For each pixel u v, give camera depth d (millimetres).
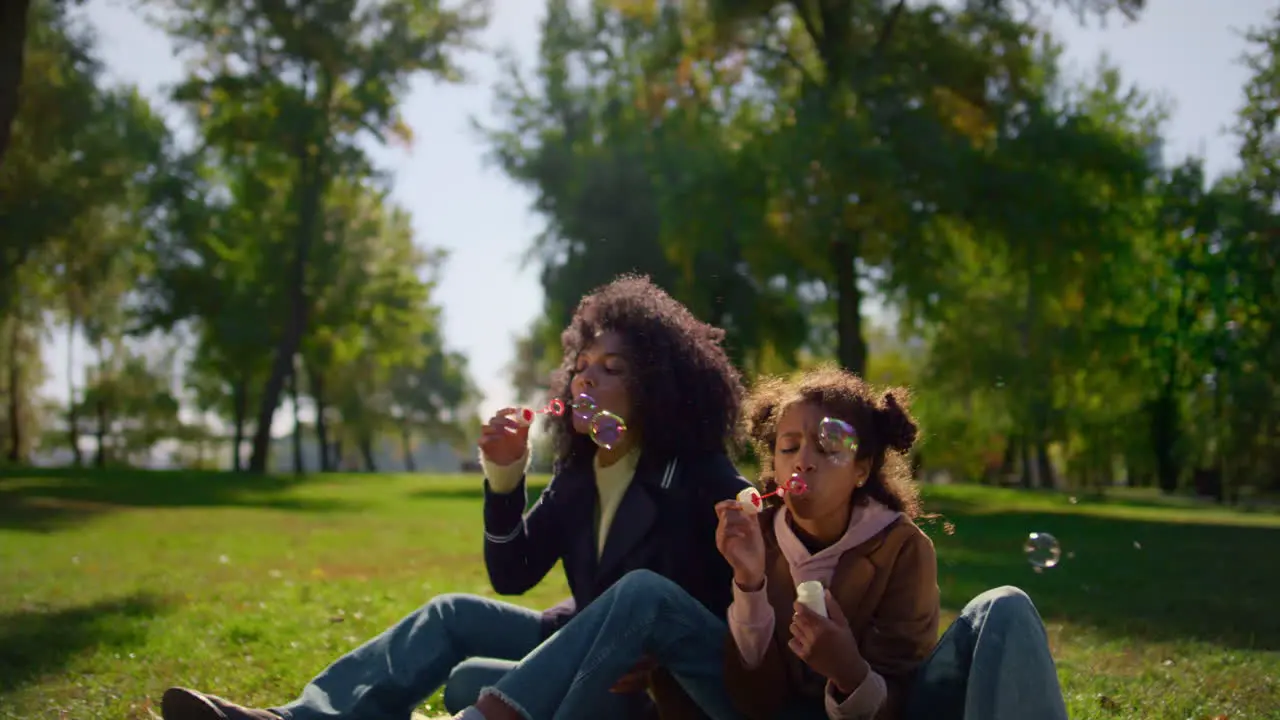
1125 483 54562
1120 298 25125
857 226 18766
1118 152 19703
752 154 19891
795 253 19391
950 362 31531
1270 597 7504
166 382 53031
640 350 2941
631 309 3010
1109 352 26719
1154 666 4918
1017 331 30312
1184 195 26141
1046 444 37688
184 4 28734
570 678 2516
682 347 2986
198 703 2518
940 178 18469
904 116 18734
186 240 36125
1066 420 34688
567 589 7852
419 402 71562
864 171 17859
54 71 26562
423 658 2846
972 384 31797
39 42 25750
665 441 2941
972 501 21234
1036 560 3027
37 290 36781
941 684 2475
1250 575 8961
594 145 26953
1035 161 19531
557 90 27422
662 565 2914
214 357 40250
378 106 29891
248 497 19156
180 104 29812
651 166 22703
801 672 2623
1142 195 21266
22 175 27062
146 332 36094
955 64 19703
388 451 104875
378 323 38312
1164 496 32062
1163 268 27766
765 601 2482
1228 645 5551
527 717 2469
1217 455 32844
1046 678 2365
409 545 11125
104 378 51031
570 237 26844
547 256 27828
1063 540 12633
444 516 15664
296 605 6605
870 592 2559
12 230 26859
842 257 20781
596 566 2982
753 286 26453
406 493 22188
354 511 16469
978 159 19375
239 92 29391
